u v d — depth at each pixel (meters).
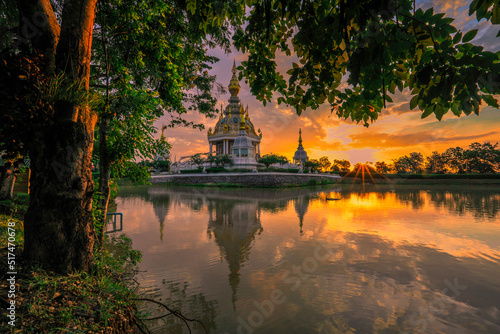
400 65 2.16
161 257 8.62
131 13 6.48
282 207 22.64
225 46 9.88
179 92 9.13
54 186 3.44
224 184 50.84
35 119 3.28
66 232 3.50
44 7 3.62
